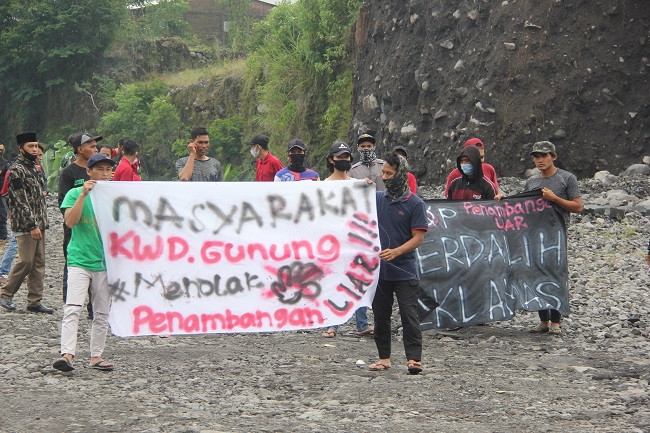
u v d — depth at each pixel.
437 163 23.41
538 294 9.67
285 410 6.21
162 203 7.98
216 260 8.08
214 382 7.17
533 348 8.87
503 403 6.46
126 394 6.70
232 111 44.50
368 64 28.66
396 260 7.67
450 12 24.30
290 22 36.66
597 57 21.39
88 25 52.12
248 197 8.18
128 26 53.78
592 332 9.61
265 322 8.12
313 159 34.12
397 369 7.79
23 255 10.62
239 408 6.24
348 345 9.09
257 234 8.17
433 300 9.45
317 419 5.94
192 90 46.72
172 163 45.53
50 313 10.87
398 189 7.79
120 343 9.13
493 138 21.88
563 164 21.22
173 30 62.72
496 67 22.19
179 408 6.25
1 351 8.37
